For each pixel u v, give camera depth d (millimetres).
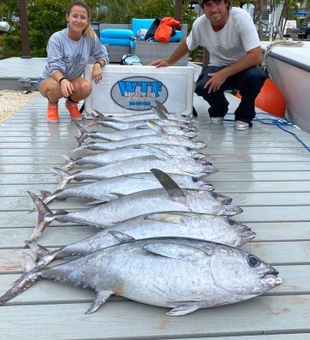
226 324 1715
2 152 3873
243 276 1706
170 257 1734
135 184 2637
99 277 1810
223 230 2033
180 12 9320
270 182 3281
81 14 4598
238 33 4520
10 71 9156
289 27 19156
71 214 2334
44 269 1917
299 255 2238
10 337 1639
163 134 3639
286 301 1854
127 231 2039
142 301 1765
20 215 2639
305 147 4195
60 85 4645
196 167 2979
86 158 3279
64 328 1689
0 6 18031
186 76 5129
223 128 4918
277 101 5840
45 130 4703
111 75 5070
